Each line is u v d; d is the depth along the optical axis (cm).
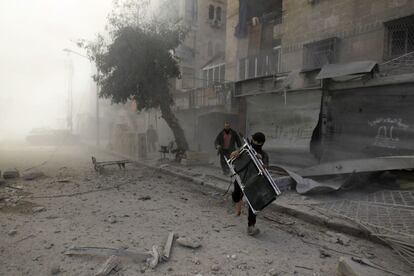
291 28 1202
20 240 434
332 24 1043
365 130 861
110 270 336
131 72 1259
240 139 1009
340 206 604
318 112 967
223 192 800
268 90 1159
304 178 764
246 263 370
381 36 895
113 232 472
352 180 695
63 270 344
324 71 883
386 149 804
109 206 635
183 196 756
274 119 1143
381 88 818
